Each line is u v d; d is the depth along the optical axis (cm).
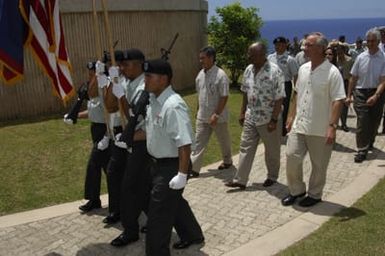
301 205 578
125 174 480
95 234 525
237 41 1622
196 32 1627
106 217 557
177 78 1512
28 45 448
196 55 1633
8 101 1080
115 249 489
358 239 479
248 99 631
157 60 407
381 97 752
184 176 403
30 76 1105
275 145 641
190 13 1568
